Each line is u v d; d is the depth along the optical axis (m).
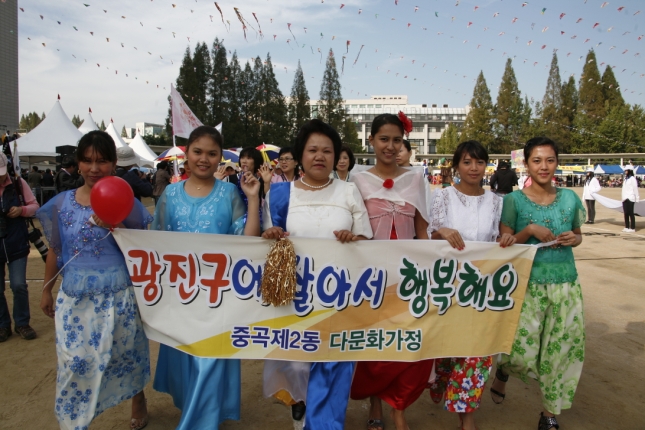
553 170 2.94
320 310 2.77
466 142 3.10
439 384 3.27
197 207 2.80
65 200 2.70
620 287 6.54
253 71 45.34
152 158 22.44
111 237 2.65
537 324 2.93
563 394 2.93
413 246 2.83
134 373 2.78
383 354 2.83
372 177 3.02
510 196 3.09
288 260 2.62
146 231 2.63
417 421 3.13
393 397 2.87
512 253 2.91
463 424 2.94
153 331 2.71
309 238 2.73
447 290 2.88
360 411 3.27
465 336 2.91
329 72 50.25
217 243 2.71
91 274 2.58
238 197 2.92
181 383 2.84
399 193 2.97
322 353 2.77
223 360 2.75
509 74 59.72
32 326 4.89
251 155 5.10
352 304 2.80
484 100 59.62
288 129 48.31
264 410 3.23
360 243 2.78
